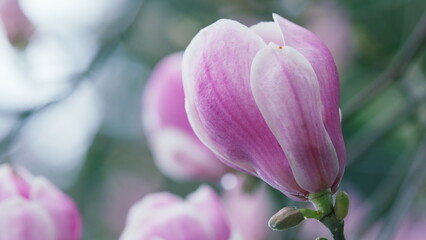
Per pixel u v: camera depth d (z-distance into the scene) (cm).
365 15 125
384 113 124
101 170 132
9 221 81
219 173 105
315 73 69
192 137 104
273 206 104
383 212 98
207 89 69
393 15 124
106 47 112
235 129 70
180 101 104
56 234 82
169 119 105
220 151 71
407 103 104
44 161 137
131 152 142
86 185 130
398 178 99
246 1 128
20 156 136
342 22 126
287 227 69
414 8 121
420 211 127
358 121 128
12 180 82
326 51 69
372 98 99
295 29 70
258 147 70
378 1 123
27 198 82
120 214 141
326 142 69
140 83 139
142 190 142
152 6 133
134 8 118
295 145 69
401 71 99
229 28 69
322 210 69
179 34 134
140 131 141
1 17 122
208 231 83
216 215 84
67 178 137
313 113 69
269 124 69
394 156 127
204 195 85
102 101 135
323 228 116
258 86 68
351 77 127
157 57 136
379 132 103
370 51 126
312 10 126
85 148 133
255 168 71
